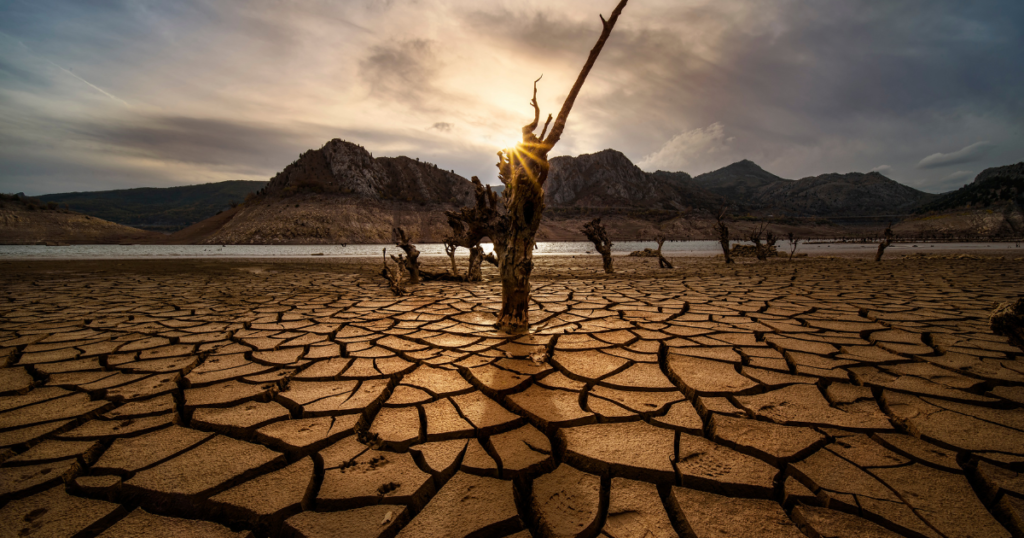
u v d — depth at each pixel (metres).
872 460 1.92
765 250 23.28
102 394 2.85
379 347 4.05
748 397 2.70
